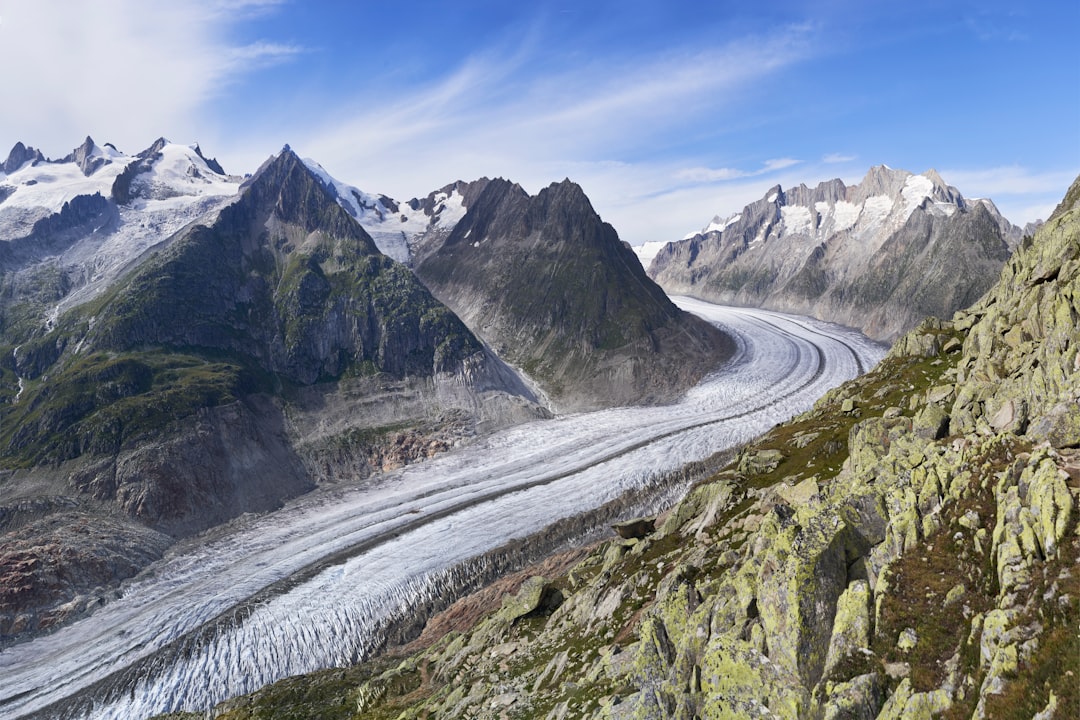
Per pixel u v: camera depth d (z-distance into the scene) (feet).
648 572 138.82
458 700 126.31
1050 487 64.75
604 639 118.11
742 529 139.95
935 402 145.79
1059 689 49.37
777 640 73.05
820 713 64.80
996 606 61.52
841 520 80.33
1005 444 81.76
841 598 72.33
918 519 77.87
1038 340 127.03
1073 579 55.98
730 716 70.28
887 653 65.31
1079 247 132.36
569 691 102.89
